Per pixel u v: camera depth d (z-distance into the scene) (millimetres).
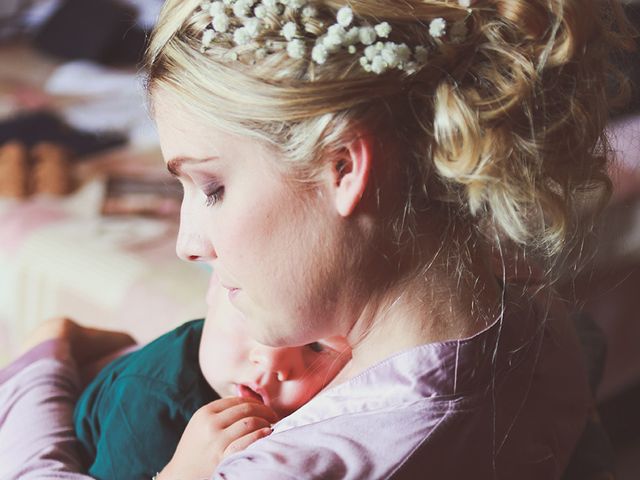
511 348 723
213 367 871
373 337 697
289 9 622
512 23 636
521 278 798
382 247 666
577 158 666
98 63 2750
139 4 2859
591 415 962
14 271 1887
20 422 928
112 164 2201
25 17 3045
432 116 637
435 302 682
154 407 887
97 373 1061
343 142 626
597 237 766
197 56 641
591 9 660
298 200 649
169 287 1702
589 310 1985
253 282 683
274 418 791
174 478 746
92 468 904
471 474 675
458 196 658
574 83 660
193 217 707
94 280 1770
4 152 2154
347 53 618
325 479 619
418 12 626
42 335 1075
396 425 647
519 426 733
